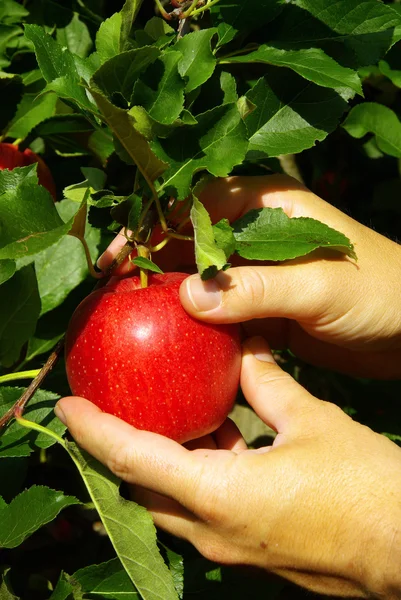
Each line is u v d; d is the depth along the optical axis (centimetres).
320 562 52
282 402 55
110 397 51
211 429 53
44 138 67
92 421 51
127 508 51
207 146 52
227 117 51
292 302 54
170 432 51
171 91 51
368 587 52
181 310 51
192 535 54
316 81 52
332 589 53
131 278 54
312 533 52
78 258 66
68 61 53
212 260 49
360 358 67
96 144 67
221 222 51
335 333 57
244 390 56
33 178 52
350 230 58
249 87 67
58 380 63
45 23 69
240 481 51
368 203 80
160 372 50
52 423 55
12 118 65
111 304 51
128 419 51
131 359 50
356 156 78
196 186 52
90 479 52
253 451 53
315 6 56
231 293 52
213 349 51
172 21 60
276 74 56
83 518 67
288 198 59
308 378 75
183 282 51
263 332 69
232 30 57
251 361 56
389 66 69
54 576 65
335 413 54
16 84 64
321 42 56
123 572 54
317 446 52
